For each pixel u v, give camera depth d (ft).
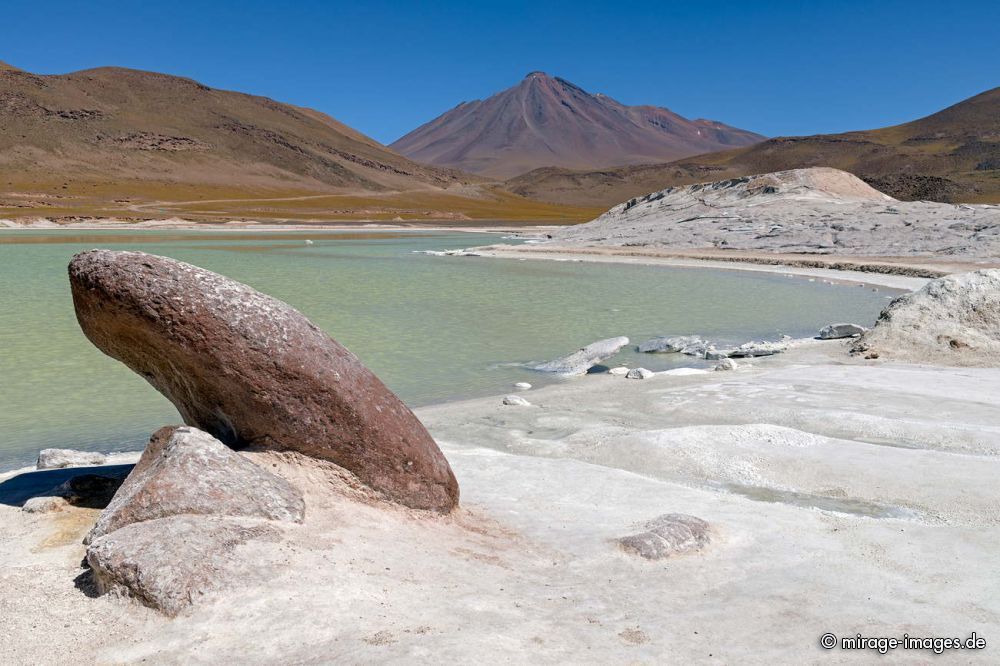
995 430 33.40
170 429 21.30
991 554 20.71
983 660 15.01
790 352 58.18
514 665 14.11
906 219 159.02
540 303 89.25
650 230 193.77
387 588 17.21
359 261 147.23
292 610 15.60
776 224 174.70
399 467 22.39
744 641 15.79
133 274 20.16
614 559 20.26
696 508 25.00
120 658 14.33
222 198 442.91
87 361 54.08
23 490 24.72
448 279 115.34
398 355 57.82
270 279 108.99
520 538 22.34
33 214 277.44
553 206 611.06
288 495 19.92
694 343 61.62
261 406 21.45
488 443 35.14
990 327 55.93
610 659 14.80
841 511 26.03
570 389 46.57
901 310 59.41
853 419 35.68
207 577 16.14
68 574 17.61
